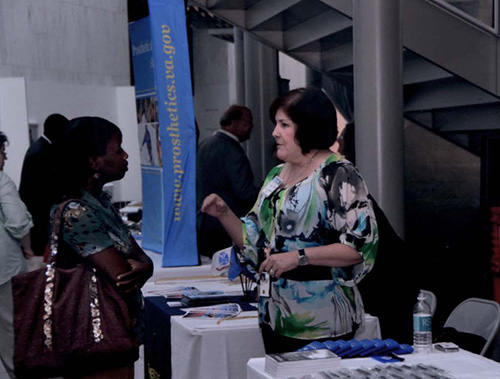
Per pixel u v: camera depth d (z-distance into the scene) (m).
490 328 2.70
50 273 2.07
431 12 5.45
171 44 3.84
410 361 2.06
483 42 5.57
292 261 2.13
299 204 2.19
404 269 2.95
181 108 3.87
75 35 8.35
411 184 7.76
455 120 6.71
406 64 6.35
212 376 2.53
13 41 7.54
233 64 11.29
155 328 2.97
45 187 5.71
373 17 4.59
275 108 2.24
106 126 2.17
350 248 2.12
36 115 7.23
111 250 2.07
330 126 2.22
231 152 4.74
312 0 5.99
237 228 2.53
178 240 3.89
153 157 4.22
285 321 2.23
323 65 7.52
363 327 2.32
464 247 6.85
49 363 2.04
